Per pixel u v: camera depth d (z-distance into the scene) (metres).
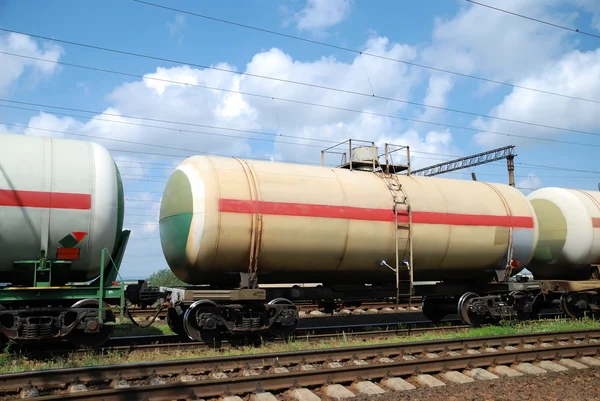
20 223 9.20
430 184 13.95
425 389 7.62
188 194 10.96
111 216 9.99
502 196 14.78
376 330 13.27
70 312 9.59
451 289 14.36
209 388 6.91
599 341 11.79
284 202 11.34
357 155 14.18
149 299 11.36
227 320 11.05
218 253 10.88
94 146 10.52
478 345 10.58
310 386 7.54
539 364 9.33
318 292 12.40
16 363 8.62
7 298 9.14
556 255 16.41
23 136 9.95
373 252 12.40
